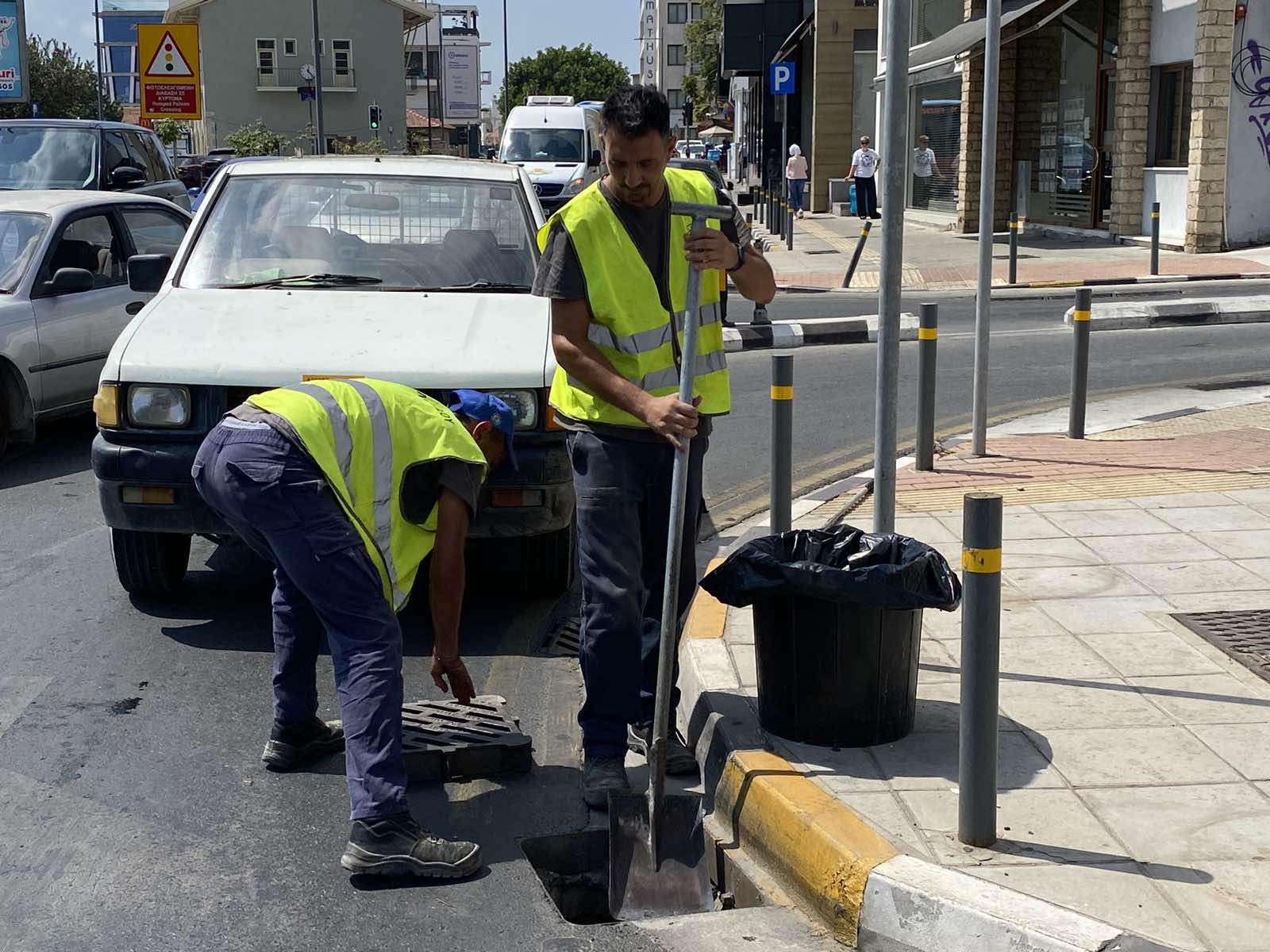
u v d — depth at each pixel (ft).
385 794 12.80
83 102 195.62
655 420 13.14
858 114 120.57
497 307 20.53
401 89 221.25
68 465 30.37
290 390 13.60
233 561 22.98
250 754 15.64
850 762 13.91
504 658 18.74
